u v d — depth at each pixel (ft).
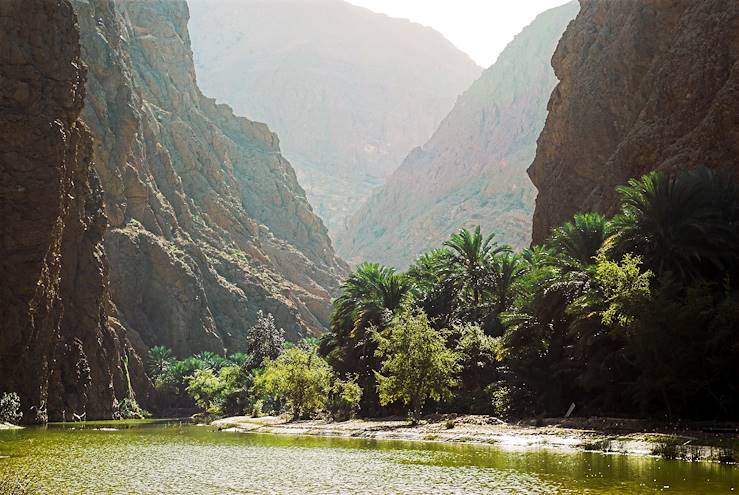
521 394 165.37
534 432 131.44
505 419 164.45
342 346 243.81
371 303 224.53
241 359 451.53
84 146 272.31
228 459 101.71
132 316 446.60
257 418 259.39
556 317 152.56
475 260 217.56
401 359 173.58
